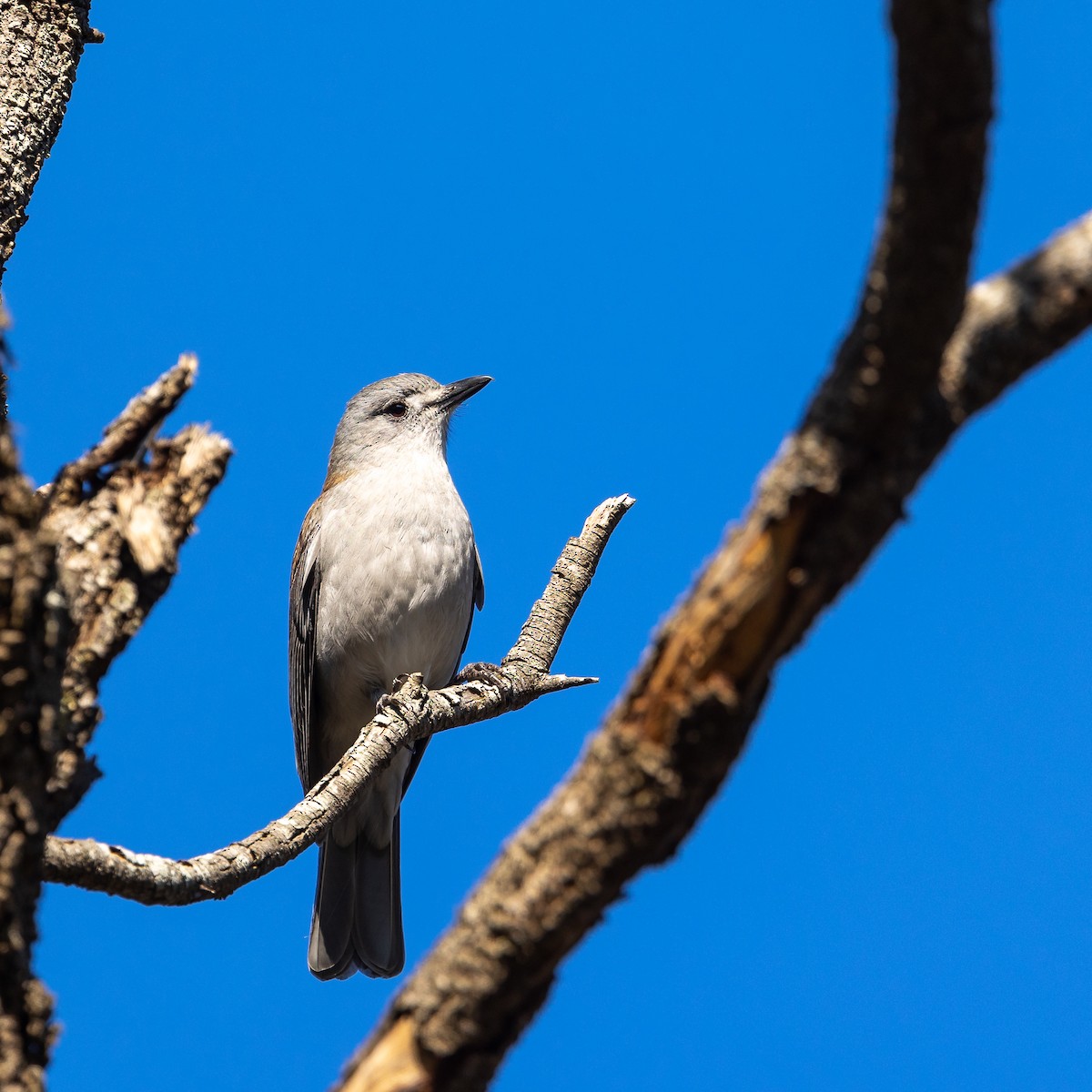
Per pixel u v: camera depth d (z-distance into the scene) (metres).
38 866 5.10
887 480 4.39
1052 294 4.53
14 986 4.90
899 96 4.13
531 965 4.63
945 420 4.45
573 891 4.58
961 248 4.12
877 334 4.28
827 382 4.49
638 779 4.51
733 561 4.45
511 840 4.81
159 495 6.25
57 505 6.20
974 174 4.08
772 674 4.55
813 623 4.51
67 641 5.28
